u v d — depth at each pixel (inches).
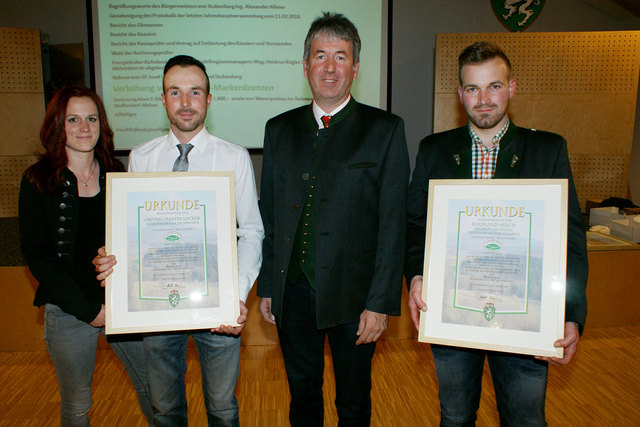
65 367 55.8
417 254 54.6
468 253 47.8
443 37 140.1
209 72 145.5
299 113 58.9
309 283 56.2
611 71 140.1
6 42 129.8
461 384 52.0
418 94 153.4
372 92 148.9
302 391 59.8
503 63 48.0
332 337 57.8
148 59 143.6
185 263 51.1
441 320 48.3
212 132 148.8
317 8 144.1
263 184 61.0
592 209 128.1
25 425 74.0
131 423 74.8
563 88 141.3
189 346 103.2
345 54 51.8
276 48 145.5
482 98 48.1
